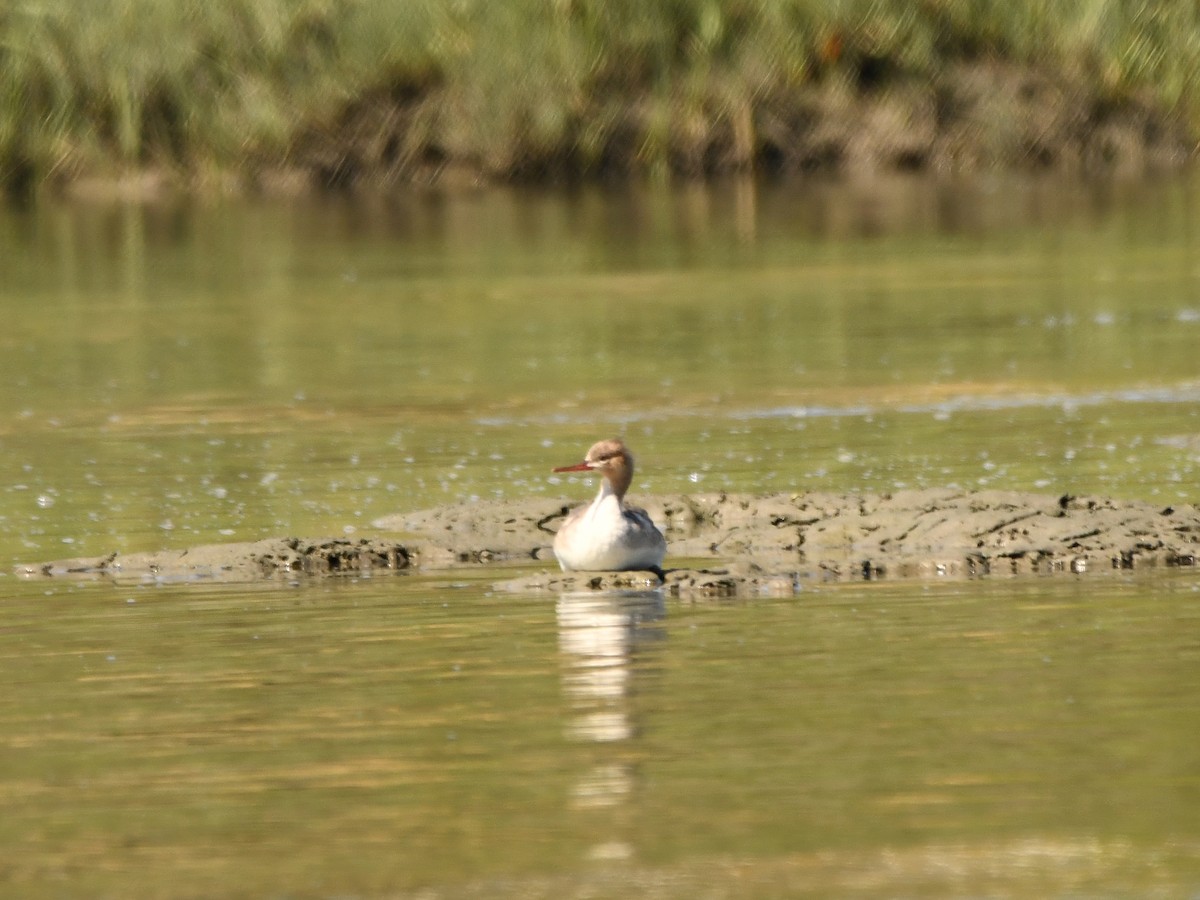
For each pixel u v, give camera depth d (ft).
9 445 80.38
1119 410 82.07
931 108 183.83
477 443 78.48
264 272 138.00
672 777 37.19
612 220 161.48
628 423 81.76
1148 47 182.19
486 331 109.91
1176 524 59.26
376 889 32.32
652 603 52.16
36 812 36.29
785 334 105.70
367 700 42.96
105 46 179.73
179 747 39.93
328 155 182.19
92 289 132.16
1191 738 38.60
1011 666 44.27
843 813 35.06
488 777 37.45
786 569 56.13
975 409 83.05
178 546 61.62
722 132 182.91
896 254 139.03
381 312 118.42
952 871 32.37
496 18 180.65
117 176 182.50
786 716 40.81
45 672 46.21
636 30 180.75
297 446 78.74
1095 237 144.97
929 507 61.87
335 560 58.59
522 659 46.16
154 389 93.81
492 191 181.16
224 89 180.96
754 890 31.89
